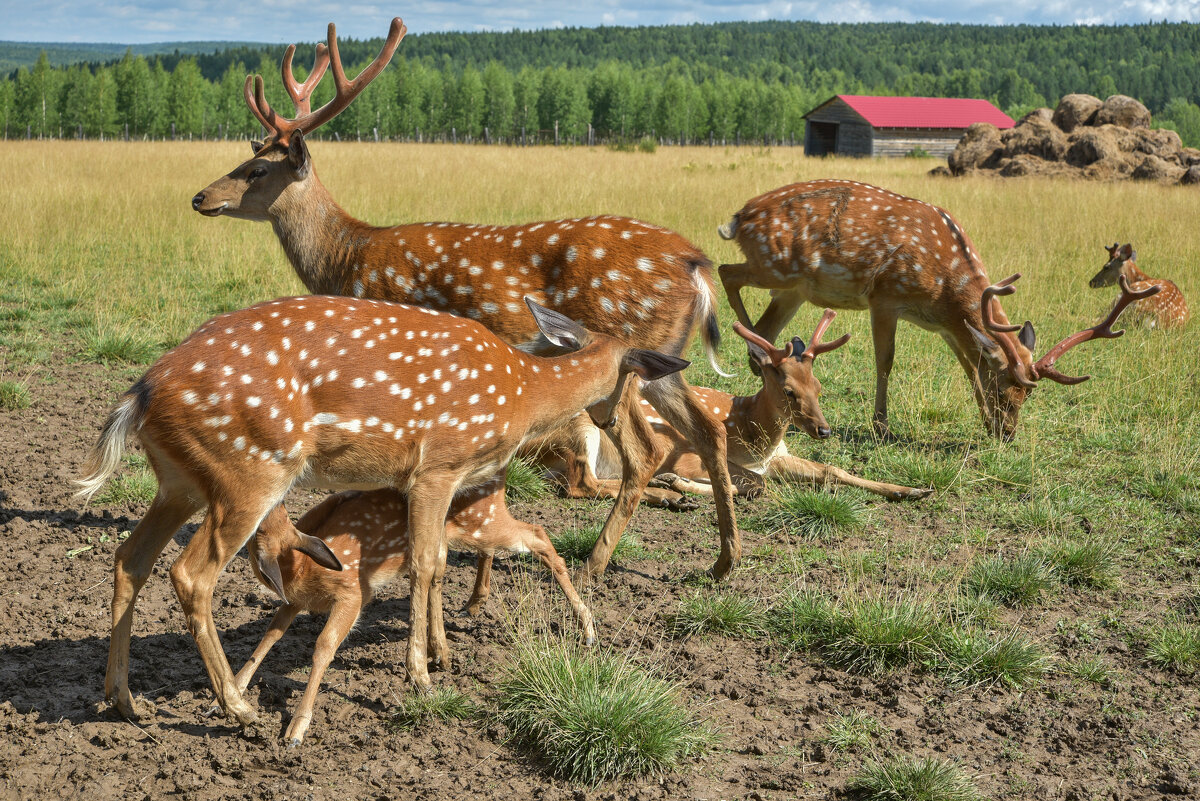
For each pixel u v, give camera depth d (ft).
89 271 40.24
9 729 11.96
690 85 367.25
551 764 11.71
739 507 20.61
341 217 17.81
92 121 289.12
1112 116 103.35
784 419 20.18
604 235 15.80
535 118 334.24
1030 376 22.79
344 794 11.04
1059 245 49.88
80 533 17.88
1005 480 21.35
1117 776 11.68
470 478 13.60
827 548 18.22
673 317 15.87
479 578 15.26
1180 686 13.76
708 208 60.13
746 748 12.11
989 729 12.71
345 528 13.28
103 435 11.66
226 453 11.66
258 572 12.50
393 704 12.81
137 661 13.79
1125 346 31.45
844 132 189.98
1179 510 19.80
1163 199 66.90
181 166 82.64
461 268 16.17
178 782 11.09
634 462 16.55
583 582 16.48
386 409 12.46
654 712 12.09
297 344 12.16
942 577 16.89
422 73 350.43
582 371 14.24
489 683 13.52
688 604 15.49
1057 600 16.34
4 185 59.72
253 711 12.20
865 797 11.16
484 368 13.10
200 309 34.40
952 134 187.62
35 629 14.52
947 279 24.18
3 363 28.35
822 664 14.30
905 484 21.47
